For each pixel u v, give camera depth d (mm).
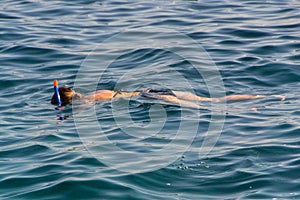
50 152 28719
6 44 47188
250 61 41938
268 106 34125
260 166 26547
